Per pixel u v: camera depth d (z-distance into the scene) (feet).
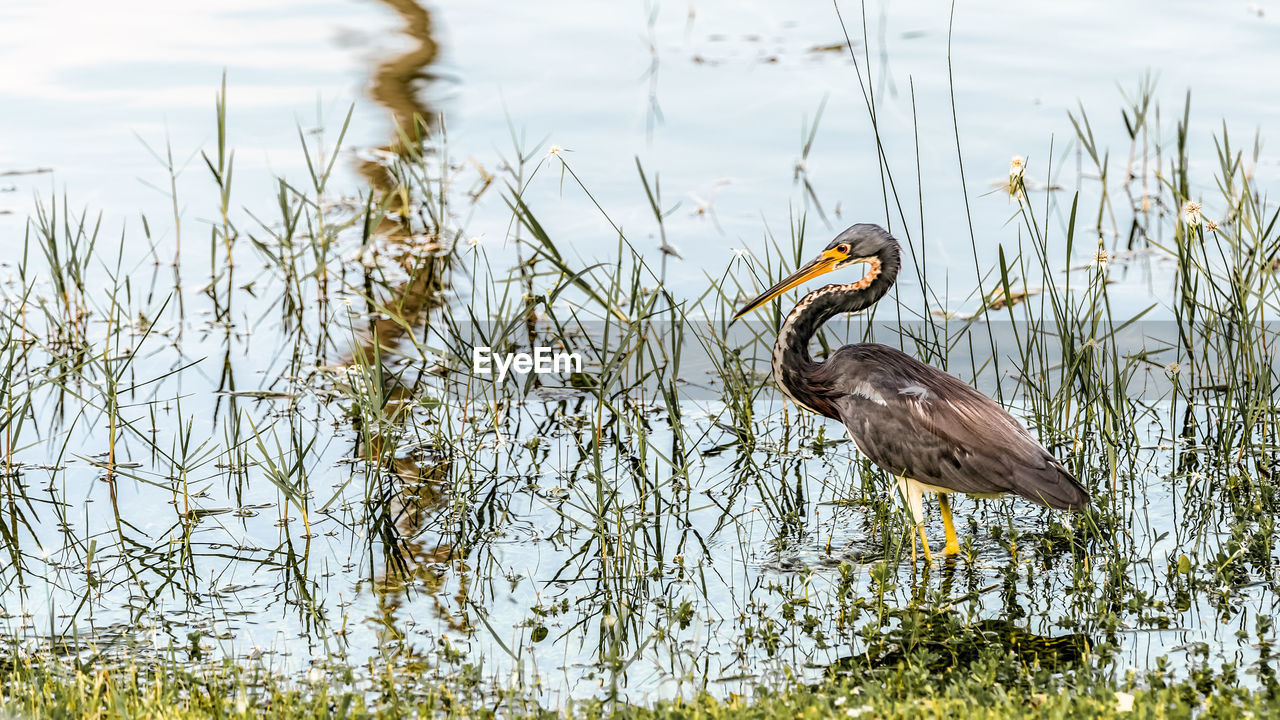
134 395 47.73
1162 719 25.64
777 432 46.19
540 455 44.09
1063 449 43.16
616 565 36.88
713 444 45.09
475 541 38.40
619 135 67.67
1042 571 35.88
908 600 34.45
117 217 59.82
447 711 28.68
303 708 27.81
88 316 53.11
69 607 34.58
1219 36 77.15
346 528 39.11
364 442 44.62
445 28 82.07
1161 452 42.91
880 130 67.41
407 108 70.18
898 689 28.40
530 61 76.79
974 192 61.21
